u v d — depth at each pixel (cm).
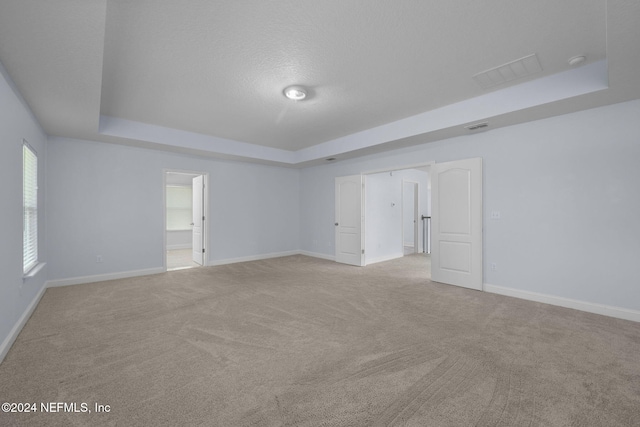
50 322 294
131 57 265
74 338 257
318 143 596
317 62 278
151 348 239
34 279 342
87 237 461
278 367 211
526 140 371
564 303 342
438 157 462
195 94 349
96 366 211
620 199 308
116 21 213
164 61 272
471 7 203
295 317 309
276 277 497
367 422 155
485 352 231
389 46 251
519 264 379
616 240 310
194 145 517
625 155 305
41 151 393
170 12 204
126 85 323
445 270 452
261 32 230
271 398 176
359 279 483
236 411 164
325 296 386
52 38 195
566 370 205
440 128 397
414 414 161
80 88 273
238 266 596
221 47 250
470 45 251
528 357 223
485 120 363
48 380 194
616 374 200
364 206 607
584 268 330
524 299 372
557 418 158
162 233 535
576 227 335
